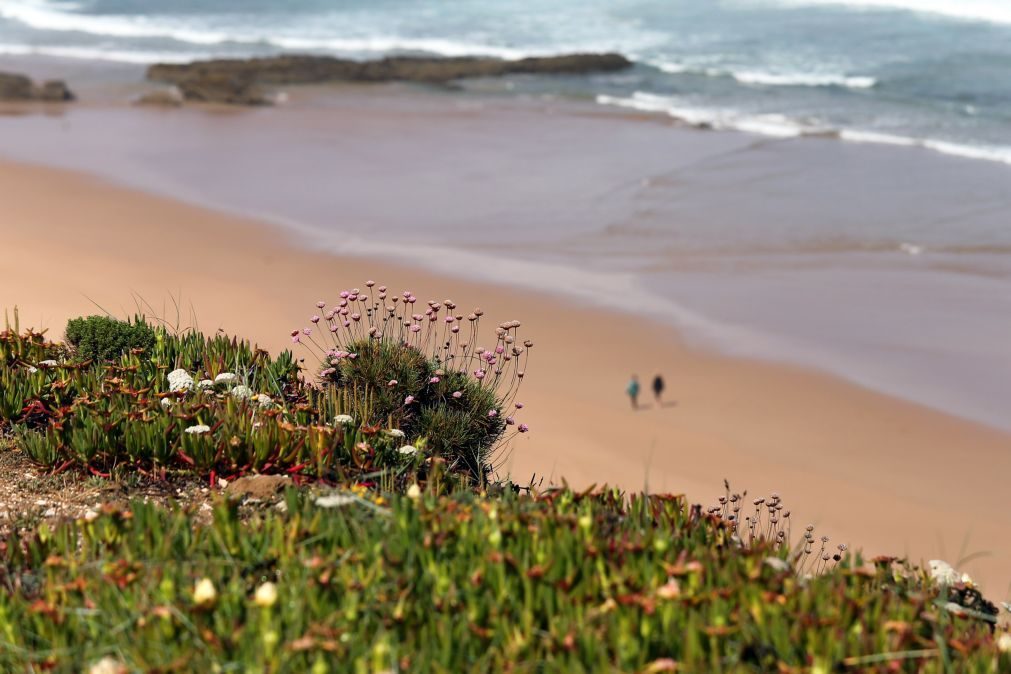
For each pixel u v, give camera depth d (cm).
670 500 726
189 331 1138
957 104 5803
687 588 539
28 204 3941
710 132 5453
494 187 4469
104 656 484
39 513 769
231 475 833
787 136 5297
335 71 7131
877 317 3069
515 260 3525
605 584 527
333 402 956
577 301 3148
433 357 1051
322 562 538
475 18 9375
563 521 602
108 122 5809
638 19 8825
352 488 731
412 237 3756
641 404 2511
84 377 988
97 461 844
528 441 2266
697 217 4041
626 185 4481
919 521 2038
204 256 3416
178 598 522
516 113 6078
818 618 511
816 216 4034
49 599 528
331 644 465
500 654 486
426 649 475
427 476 850
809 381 2650
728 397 2569
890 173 4591
